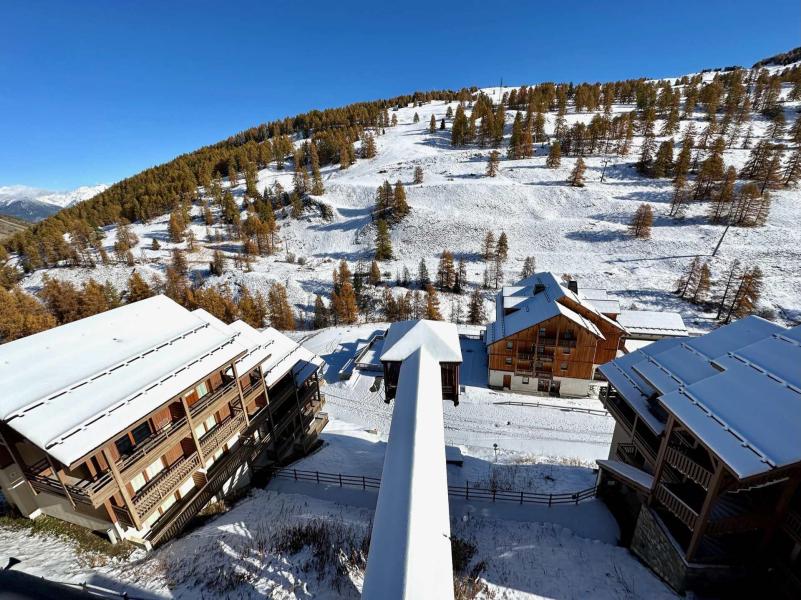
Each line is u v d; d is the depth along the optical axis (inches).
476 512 767.1
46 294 2615.7
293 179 4931.1
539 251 3026.6
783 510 496.7
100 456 584.7
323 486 848.3
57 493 562.3
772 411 469.1
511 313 1526.8
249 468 860.6
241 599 498.0
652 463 674.2
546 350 1353.3
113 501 602.2
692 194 3174.2
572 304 1363.2
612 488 787.4
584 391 1380.4
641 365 677.3
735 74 6023.6
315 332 2082.9
